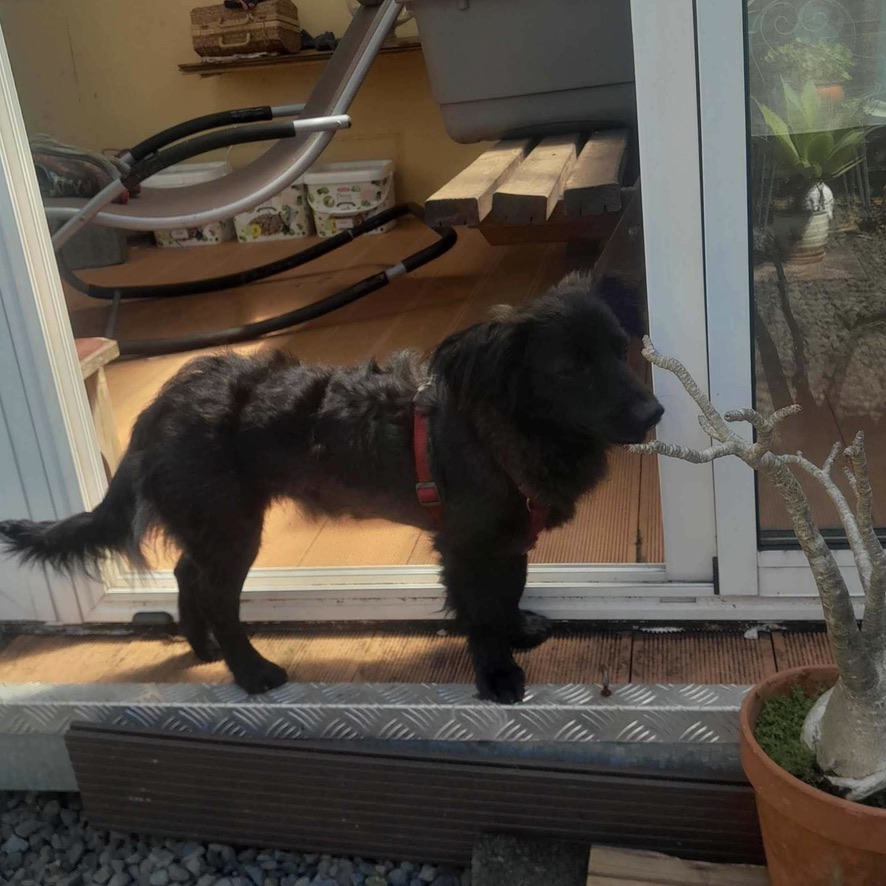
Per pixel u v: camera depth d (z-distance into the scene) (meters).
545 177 1.65
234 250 3.83
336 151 4.07
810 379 1.25
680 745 1.13
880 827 0.82
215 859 1.30
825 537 1.29
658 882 1.07
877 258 1.19
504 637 1.30
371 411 1.23
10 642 1.58
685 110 1.13
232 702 1.29
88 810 1.34
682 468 1.30
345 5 3.89
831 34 1.11
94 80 4.15
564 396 1.14
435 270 3.24
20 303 1.40
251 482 1.28
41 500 1.51
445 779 1.18
